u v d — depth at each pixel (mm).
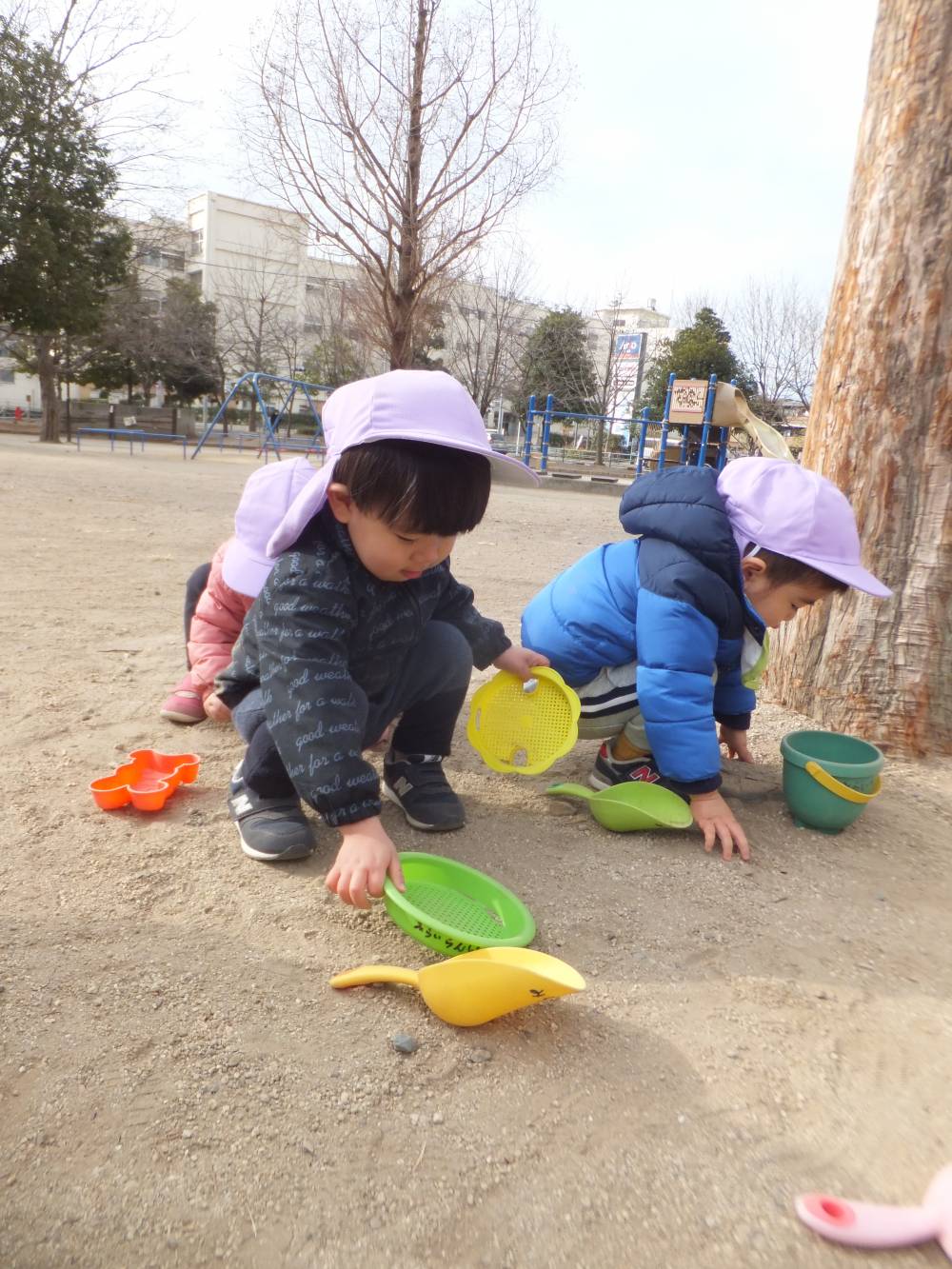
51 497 8812
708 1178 1186
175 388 37500
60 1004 1423
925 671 2711
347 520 1719
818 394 2900
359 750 1709
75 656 3342
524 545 7520
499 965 1368
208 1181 1129
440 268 14039
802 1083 1371
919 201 2578
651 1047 1429
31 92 17422
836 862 2096
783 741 2352
